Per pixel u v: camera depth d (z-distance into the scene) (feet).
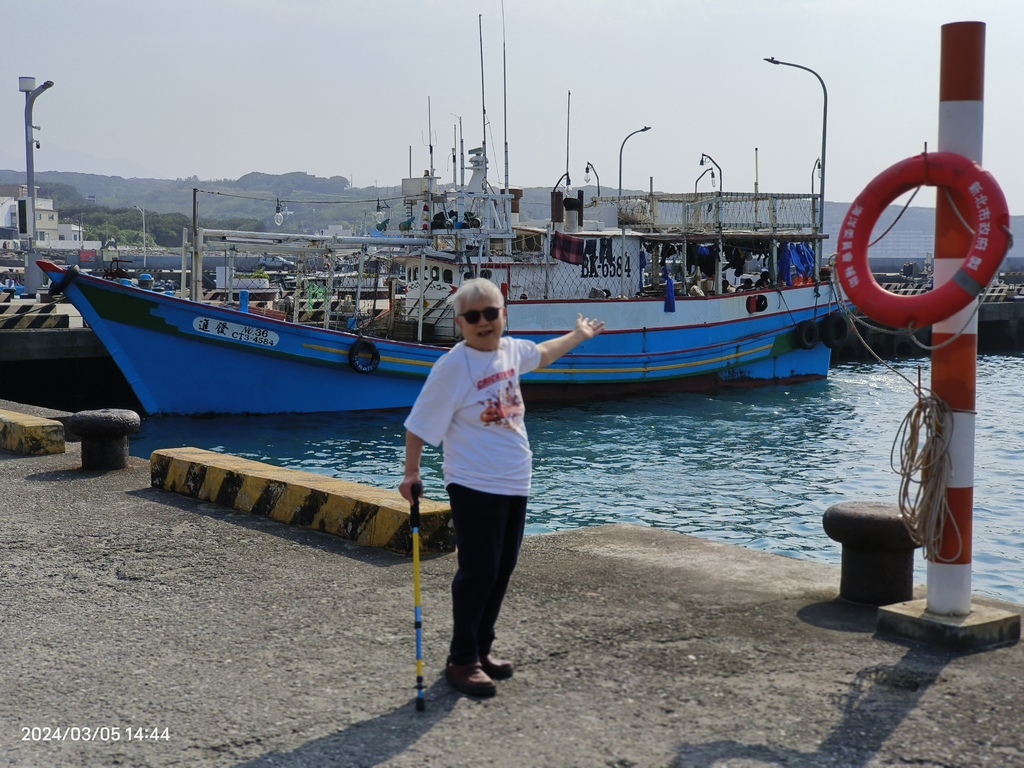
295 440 66.54
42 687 15.71
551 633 17.54
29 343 80.07
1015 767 12.78
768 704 14.64
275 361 74.23
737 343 91.30
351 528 23.81
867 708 14.47
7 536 24.80
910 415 17.10
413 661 16.48
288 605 19.40
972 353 16.66
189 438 66.33
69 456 36.22
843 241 17.21
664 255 91.91
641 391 87.15
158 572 21.71
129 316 71.10
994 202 15.70
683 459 60.85
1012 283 271.69
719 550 22.93
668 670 15.92
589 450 63.67
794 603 19.11
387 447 64.54
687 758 13.06
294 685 15.58
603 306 81.87
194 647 17.31
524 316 78.54
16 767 13.11
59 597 20.20
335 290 102.83
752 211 91.04
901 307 16.46
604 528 25.16
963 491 16.80
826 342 99.14
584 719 14.24
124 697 15.28
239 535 24.52
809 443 66.80
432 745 13.51
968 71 16.43
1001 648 16.74
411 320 82.38
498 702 14.85
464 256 79.71
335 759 13.16
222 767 13.03
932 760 12.97
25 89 109.91
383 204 84.28
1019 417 81.25
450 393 14.85
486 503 14.93
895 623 17.26
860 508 19.35
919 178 16.46
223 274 145.18
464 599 15.11
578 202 88.74
